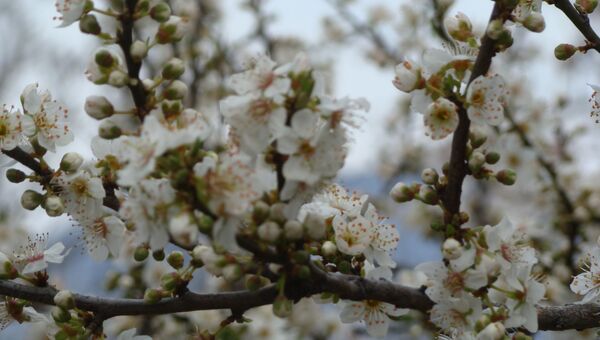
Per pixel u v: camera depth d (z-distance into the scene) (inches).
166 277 28.3
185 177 26.1
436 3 39.1
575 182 47.8
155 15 27.9
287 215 26.9
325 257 28.8
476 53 29.7
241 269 26.9
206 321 41.2
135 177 26.2
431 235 57.4
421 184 29.2
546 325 29.8
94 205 29.6
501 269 28.4
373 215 29.4
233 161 26.5
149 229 26.5
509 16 28.7
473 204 58.5
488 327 27.9
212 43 54.7
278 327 46.6
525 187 47.1
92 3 27.7
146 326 42.9
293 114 26.7
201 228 26.2
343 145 27.2
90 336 28.8
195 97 52.8
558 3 30.3
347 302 29.2
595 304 29.9
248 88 27.0
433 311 28.5
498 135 44.3
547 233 44.5
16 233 53.7
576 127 49.1
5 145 29.5
